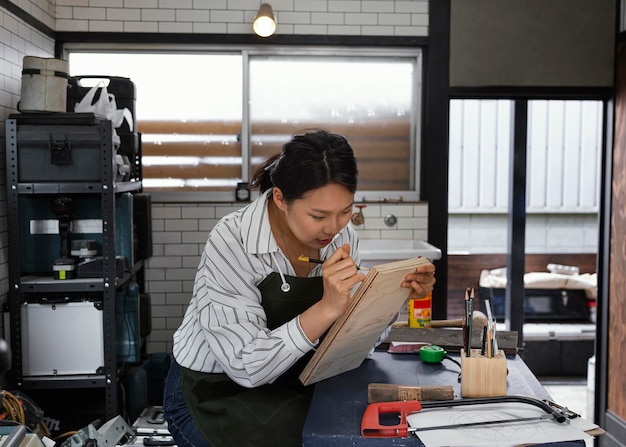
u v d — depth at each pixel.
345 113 4.72
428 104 4.59
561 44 4.50
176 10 4.50
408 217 4.64
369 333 1.87
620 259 4.20
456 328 2.52
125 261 3.68
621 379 4.14
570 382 5.31
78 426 3.54
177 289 4.60
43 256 3.43
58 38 4.46
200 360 1.88
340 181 1.61
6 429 2.26
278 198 1.76
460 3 4.52
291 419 1.76
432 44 4.55
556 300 5.71
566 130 6.35
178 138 4.66
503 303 5.86
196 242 4.58
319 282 1.87
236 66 4.63
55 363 3.27
